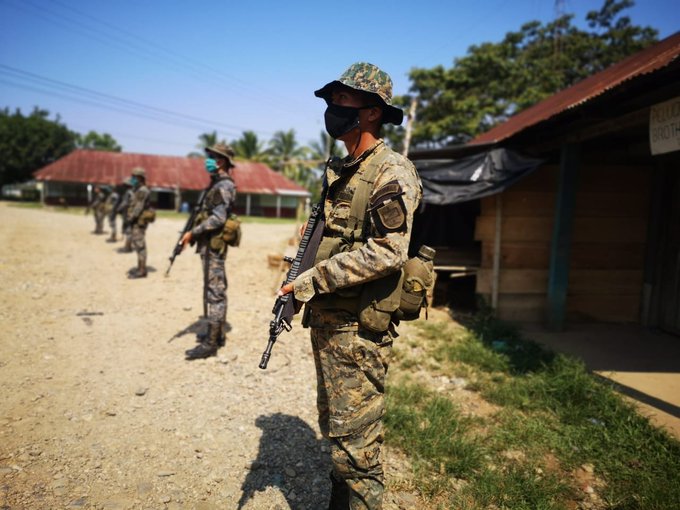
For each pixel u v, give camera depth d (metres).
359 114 1.98
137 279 8.03
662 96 4.00
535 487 2.63
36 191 47.97
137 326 5.32
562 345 5.37
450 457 2.93
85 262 9.48
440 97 22.42
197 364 4.23
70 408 3.30
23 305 5.89
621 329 6.14
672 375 4.41
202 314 5.94
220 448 2.91
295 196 43.28
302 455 2.87
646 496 2.57
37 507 2.29
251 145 50.25
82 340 4.75
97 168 38.25
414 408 3.58
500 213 6.29
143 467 2.68
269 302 6.70
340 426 1.97
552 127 5.58
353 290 1.94
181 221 25.36
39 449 2.77
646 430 3.25
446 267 7.17
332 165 2.14
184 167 41.88
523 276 6.43
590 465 2.95
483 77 22.23
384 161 1.94
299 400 3.60
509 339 5.41
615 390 3.97
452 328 5.91
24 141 46.38
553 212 6.41
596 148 6.23
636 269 6.43
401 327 5.81
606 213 6.33
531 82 21.89
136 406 3.39
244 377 3.99
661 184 6.12
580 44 22.28
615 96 4.02
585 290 6.39
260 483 2.60
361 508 1.98
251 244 14.48
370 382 1.98
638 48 22.23
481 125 22.14
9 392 3.47
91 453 2.78
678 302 5.84
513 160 6.08
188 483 2.57
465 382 4.16
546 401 3.72
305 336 5.18
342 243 1.97
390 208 1.79
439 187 6.18
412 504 2.50
